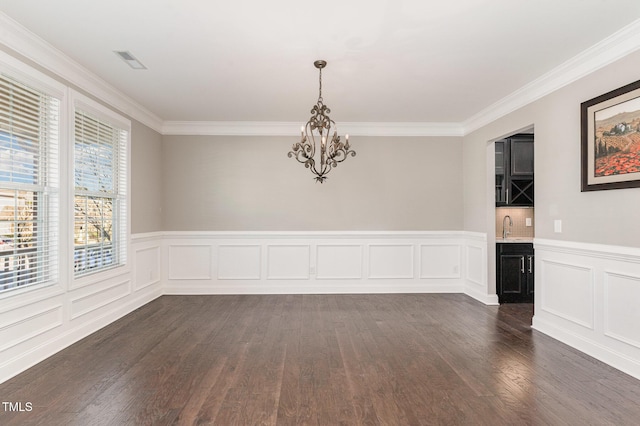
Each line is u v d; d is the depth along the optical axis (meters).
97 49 3.14
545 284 3.82
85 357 3.12
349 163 5.68
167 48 3.12
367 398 2.45
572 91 3.43
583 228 3.29
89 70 3.59
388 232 5.67
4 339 2.72
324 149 3.57
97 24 2.73
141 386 2.60
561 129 3.56
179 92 4.24
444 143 5.73
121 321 4.18
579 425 2.14
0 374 2.65
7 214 2.80
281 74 3.68
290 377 2.75
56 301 3.26
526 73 3.66
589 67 3.20
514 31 2.82
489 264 5.01
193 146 5.61
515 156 5.40
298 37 2.92
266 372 2.84
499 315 4.46
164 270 5.57
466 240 5.62
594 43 3.02
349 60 3.34
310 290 5.64
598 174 3.08
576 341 3.36
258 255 5.62
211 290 5.59
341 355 3.19
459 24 2.72
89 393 2.50
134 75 3.72
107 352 3.24
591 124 3.15
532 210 5.76
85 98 3.64
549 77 3.64
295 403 2.38
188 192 5.61
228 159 5.62
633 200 2.80
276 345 3.43
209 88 4.10
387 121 5.53
